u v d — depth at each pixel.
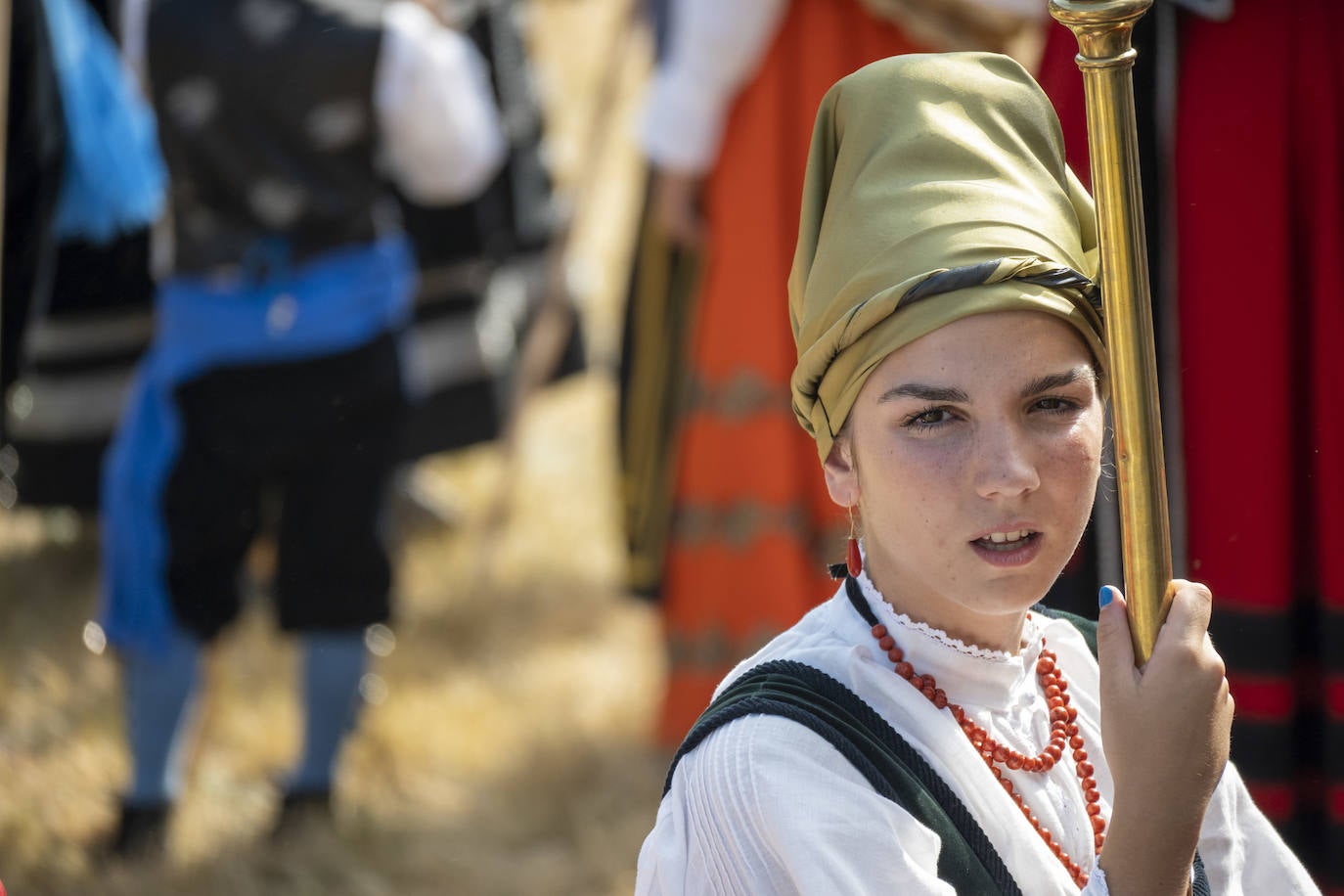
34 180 9.94
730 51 9.84
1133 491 3.38
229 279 9.62
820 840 3.36
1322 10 6.55
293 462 9.73
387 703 11.14
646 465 10.62
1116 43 3.24
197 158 9.55
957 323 3.44
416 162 9.97
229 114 9.46
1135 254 3.29
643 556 10.68
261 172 9.51
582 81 22.00
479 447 13.45
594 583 13.04
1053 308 3.44
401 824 9.82
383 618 9.88
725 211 10.05
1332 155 6.59
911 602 3.76
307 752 9.87
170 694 9.72
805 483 10.05
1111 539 6.42
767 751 3.48
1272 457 6.71
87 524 13.45
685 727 10.41
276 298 9.61
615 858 9.38
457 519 13.88
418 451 13.23
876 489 3.60
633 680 11.56
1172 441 6.88
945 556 3.53
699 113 10.07
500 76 13.18
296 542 9.80
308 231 9.62
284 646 11.99
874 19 9.52
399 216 12.62
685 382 10.40
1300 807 6.94
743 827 3.48
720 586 10.23
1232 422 6.75
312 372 9.66
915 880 3.36
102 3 10.45
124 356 12.59
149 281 12.41
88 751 10.66
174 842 9.72
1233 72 6.67
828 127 3.80
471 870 9.36
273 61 9.39
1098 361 3.62
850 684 3.68
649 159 10.41
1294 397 6.75
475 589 12.77
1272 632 6.77
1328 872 6.87
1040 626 4.07
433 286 13.10
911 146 3.61
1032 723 3.89
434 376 13.15
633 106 21.23
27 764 10.49
